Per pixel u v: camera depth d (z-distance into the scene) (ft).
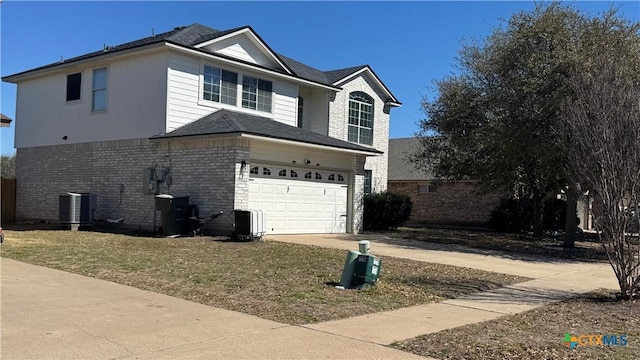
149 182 59.57
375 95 89.25
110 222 61.16
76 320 21.02
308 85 75.92
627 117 29.07
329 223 64.08
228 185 52.85
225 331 20.10
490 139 57.67
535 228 74.43
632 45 50.34
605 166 29.37
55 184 71.05
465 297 29.40
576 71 44.65
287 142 55.88
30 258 36.76
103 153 65.05
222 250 43.52
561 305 27.99
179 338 19.01
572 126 32.60
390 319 23.16
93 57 64.64
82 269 32.94
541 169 55.83
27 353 16.84
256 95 68.18
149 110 59.88
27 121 75.61
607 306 27.86
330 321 22.27
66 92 70.13
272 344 18.60
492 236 73.51
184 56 59.93
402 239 61.00
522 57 54.65
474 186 88.99
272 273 33.50
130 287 27.96
